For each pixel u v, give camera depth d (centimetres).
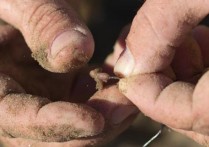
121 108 20
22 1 21
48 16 20
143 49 19
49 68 20
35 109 19
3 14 22
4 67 23
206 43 23
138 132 41
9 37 23
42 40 20
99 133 20
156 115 19
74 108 19
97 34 45
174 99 18
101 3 46
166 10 19
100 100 20
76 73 24
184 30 19
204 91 17
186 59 22
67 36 19
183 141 40
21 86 22
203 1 18
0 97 20
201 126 18
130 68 20
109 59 24
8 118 20
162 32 19
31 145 21
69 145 21
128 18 46
